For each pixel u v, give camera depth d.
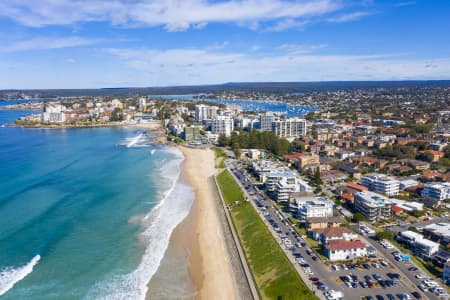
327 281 94.00
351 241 110.19
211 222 142.00
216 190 186.50
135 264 107.56
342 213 145.12
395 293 88.50
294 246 114.19
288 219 138.00
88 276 100.25
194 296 92.69
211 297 92.31
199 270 105.31
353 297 86.88
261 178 193.25
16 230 127.25
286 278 94.31
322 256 107.56
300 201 145.25
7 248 114.38
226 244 122.81
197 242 123.56
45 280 97.44
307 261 104.69
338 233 116.00
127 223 137.62
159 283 98.12
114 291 93.69
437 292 87.94
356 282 93.19
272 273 99.19
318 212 135.50
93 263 107.25
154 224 137.75
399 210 143.25
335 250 105.19
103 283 97.12
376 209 136.50
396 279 94.75
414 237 114.12
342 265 101.81
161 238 125.75
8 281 96.31
